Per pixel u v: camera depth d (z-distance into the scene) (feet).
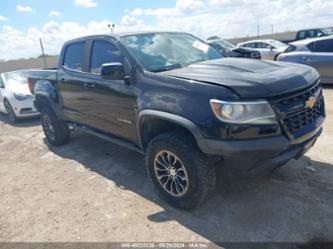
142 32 13.87
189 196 10.34
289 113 9.21
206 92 9.16
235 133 8.75
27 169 16.24
